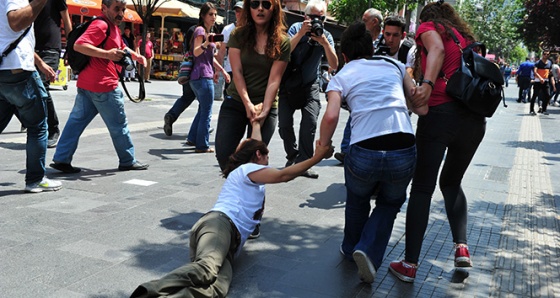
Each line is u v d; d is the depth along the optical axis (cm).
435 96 360
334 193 580
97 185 552
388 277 373
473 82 346
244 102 414
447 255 423
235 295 331
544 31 2511
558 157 926
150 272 352
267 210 505
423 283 367
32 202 479
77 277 337
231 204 347
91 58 576
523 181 709
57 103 1191
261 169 353
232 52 421
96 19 568
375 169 336
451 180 393
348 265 389
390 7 2525
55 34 739
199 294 289
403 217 508
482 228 495
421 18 384
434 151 359
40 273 338
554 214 558
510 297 353
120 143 615
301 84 607
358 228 387
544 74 1789
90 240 397
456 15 377
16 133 819
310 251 411
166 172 630
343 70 353
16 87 478
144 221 447
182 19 2558
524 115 1762
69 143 588
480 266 403
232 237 337
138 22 2102
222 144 434
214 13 746
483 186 664
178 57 2412
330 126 333
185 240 411
